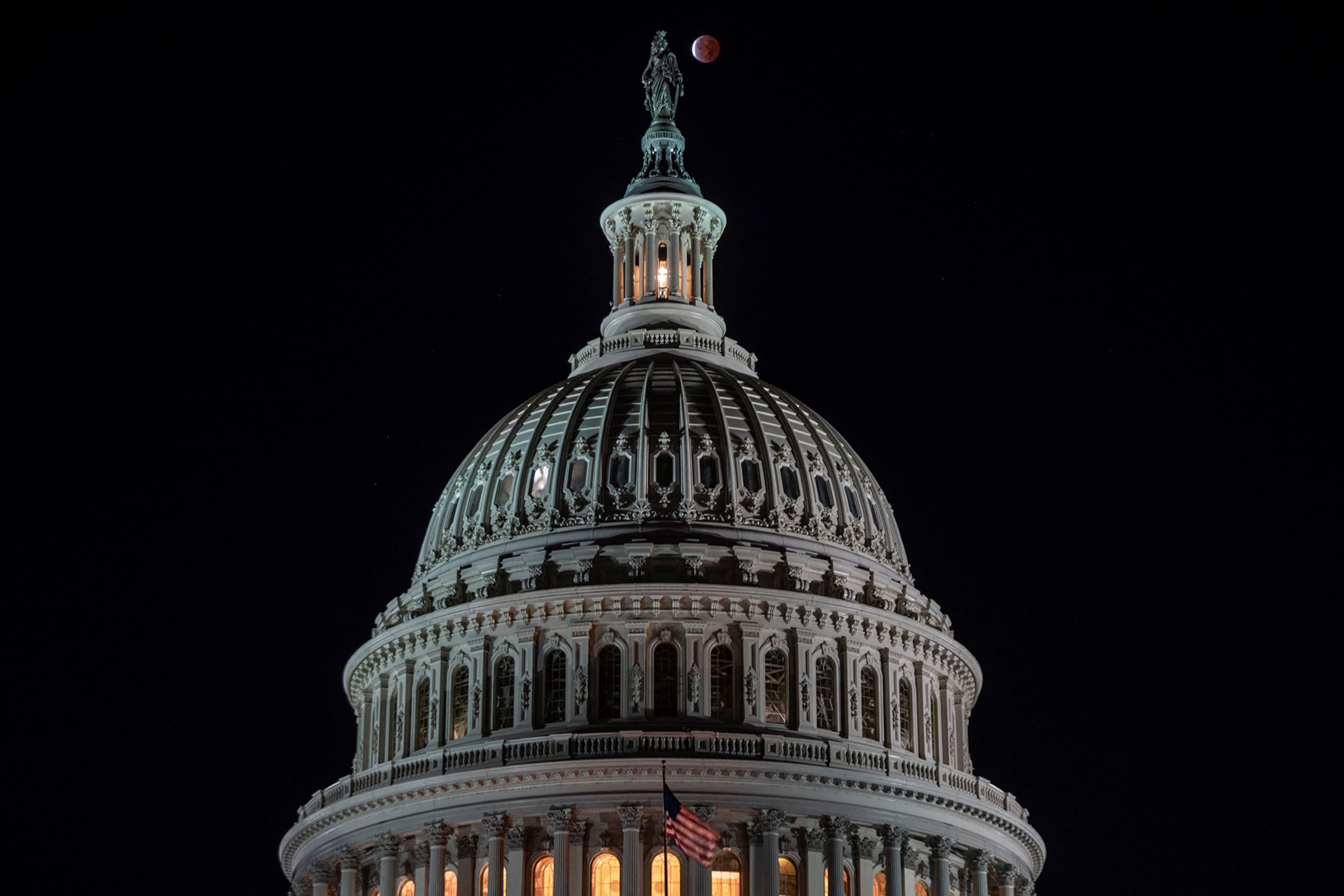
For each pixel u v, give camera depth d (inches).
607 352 4857.3
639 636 4089.6
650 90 5393.7
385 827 4097.0
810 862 3941.9
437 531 4618.6
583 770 3909.9
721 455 4397.1
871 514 4562.0
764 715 4074.8
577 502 4360.2
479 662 4185.5
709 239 5123.0
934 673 4392.2
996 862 4256.9
